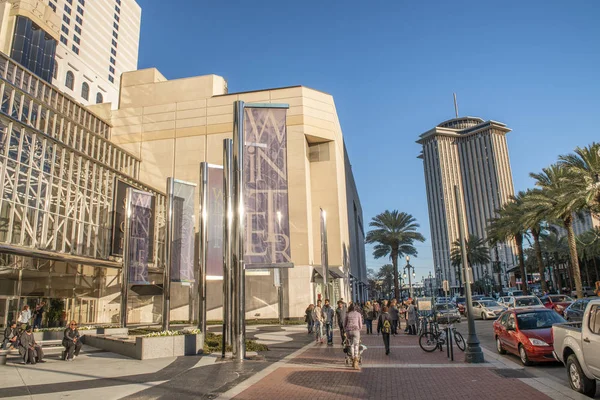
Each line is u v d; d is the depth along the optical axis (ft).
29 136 83.92
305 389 28.63
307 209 126.41
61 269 99.04
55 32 233.14
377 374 34.17
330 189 139.23
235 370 37.09
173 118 137.49
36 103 94.48
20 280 85.61
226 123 133.59
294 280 120.26
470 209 552.00
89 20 315.37
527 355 36.73
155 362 43.06
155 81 143.23
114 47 342.44
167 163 134.51
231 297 46.24
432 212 581.94
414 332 70.79
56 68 257.14
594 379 24.91
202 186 61.82
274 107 50.98
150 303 124.06
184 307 124.77
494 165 539.70
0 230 76.13
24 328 46.75
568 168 97.71
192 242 87.81
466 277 41.96
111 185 109.40
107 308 117.39
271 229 47.91
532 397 24.90
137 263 79.77
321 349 53.01
